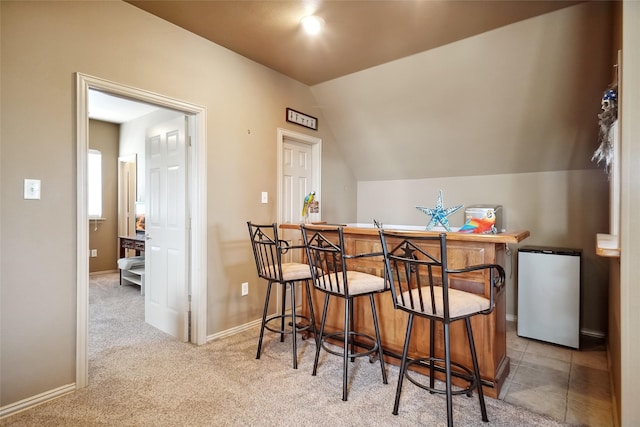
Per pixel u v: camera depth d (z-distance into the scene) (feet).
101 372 7.73
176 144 9.79
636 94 4.68
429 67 10.38
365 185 15.79
